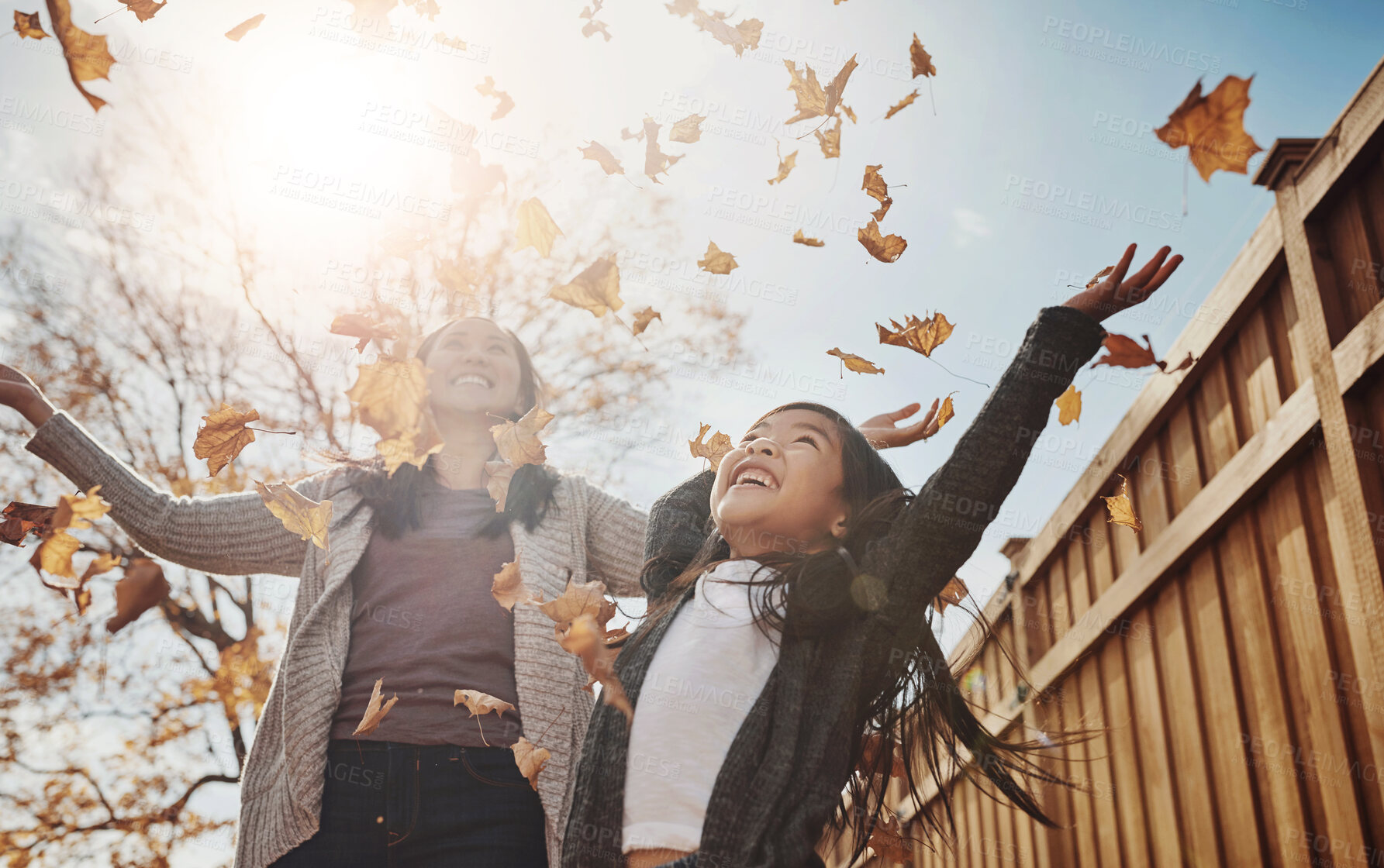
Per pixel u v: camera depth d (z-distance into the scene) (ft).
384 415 6.03
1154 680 8.61
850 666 4.52
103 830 17.56
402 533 6.61
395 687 5.89
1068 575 10.39
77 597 5.90
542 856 5.63
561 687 6.13
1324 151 6.49
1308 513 6.64
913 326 6.42
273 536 6.86
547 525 6.84
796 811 4.12
